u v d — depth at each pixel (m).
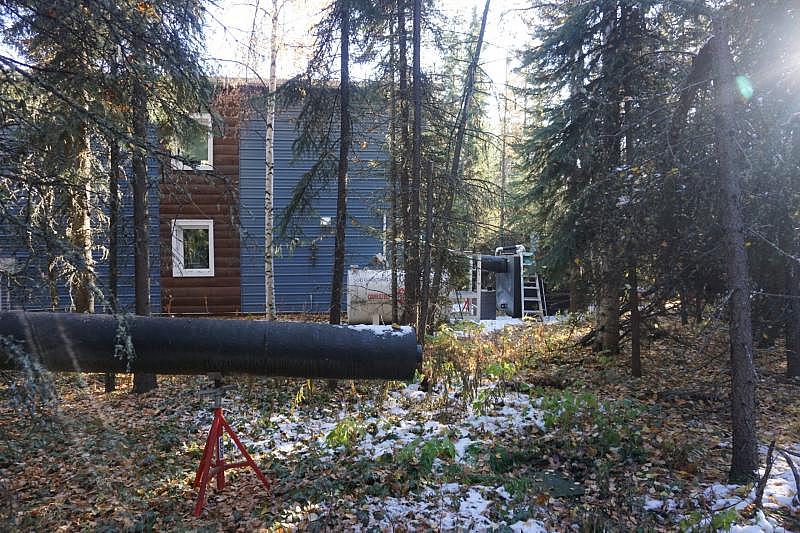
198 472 5.42
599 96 10.12
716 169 6.82
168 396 9.58
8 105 3.82
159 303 16.34
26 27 4.52
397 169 10.88
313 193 10.53
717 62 5.61
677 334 11.00
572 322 11.93
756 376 5.47
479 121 11.80
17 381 2.76
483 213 11.24
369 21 9.41
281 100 9.73
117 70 4.87
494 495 5.29
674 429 7.14
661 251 8.18
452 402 8.60
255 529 4.66
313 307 17.28
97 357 4.57
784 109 6.98
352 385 9.50
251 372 5.10
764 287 8.63
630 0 9.93
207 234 16.53
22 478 5.62
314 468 5.99
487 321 17.98
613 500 5.09
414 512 4.90
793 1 6.75
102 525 4.70
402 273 12.45
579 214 10.09
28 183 3.89
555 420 7.01
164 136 6.99
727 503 4.77
